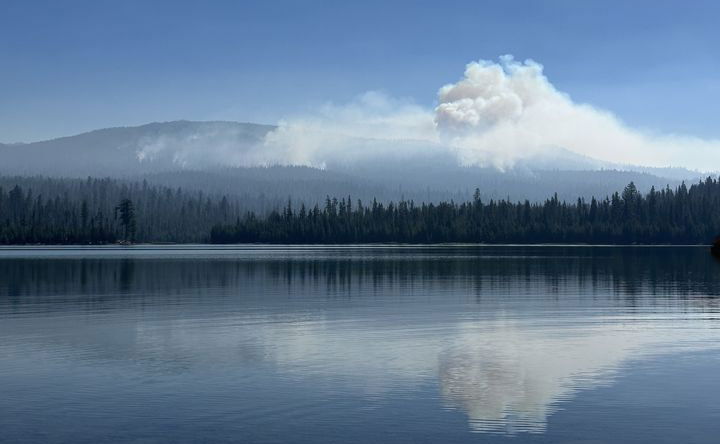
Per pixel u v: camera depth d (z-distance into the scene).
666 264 118.44
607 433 21.80
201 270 104.06
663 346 35.69
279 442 21.11
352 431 22.06
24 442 21.22
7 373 29.84
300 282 79.50
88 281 81.19
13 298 60.72
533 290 68.06
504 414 23.75
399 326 43.03
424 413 23.84
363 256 165.25
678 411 23.95
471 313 49.59
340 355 33.50
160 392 26.61
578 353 33.91
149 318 47.00
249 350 34.88
